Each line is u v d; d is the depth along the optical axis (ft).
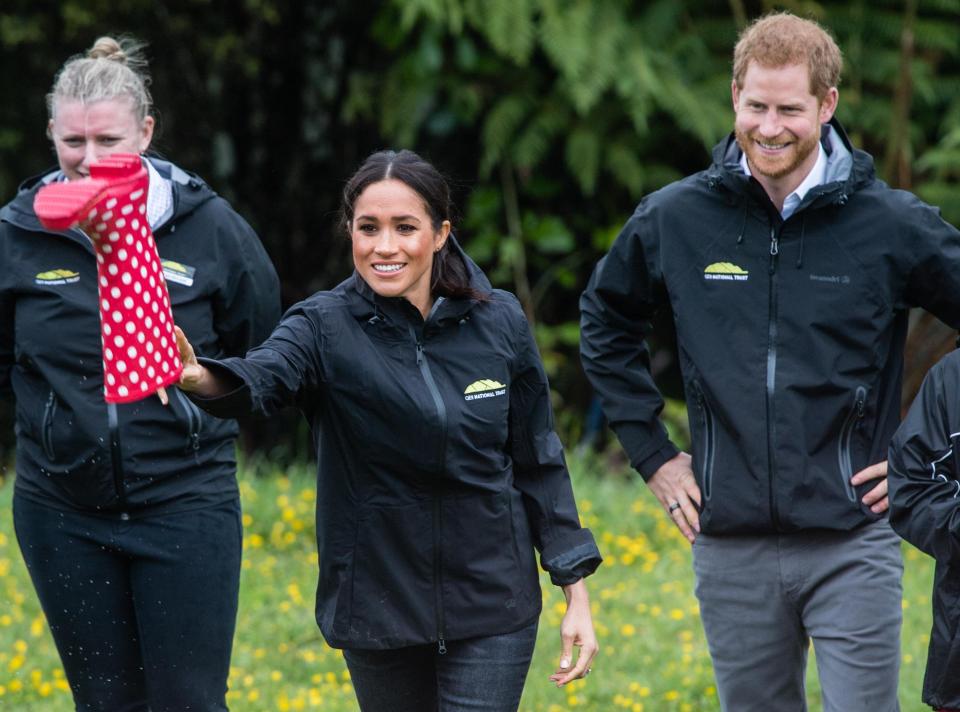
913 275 44.80
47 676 69.51
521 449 43.45
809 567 44.83
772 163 43.45
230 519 47.55
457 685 41.98
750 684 46.70
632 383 49.01
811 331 44.24
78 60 45.42
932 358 96.73
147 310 33.01
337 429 41.16
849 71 115.34
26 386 47.01
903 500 40.78
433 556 41.19
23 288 46.16
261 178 135.54
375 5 125.70
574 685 67.05
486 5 108.99
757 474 44.21
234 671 69.36
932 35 114.42
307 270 137.69
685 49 115.34
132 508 45.91
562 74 113.50
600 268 48.75
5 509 93.76
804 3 115.85
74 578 46.34
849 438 44.42
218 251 47.60
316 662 71.10
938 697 39.99
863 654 44.29
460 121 121.39
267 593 80.53
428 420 40.29
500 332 41.93
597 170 120.16
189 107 130.93
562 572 42.88
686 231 46.06
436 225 40.91
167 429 45.83
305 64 131.64
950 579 39.78
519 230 123.54
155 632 46.26
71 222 30.83
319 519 42.24
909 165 114.83
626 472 114.11
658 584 83.51
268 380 38.22
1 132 122.52
